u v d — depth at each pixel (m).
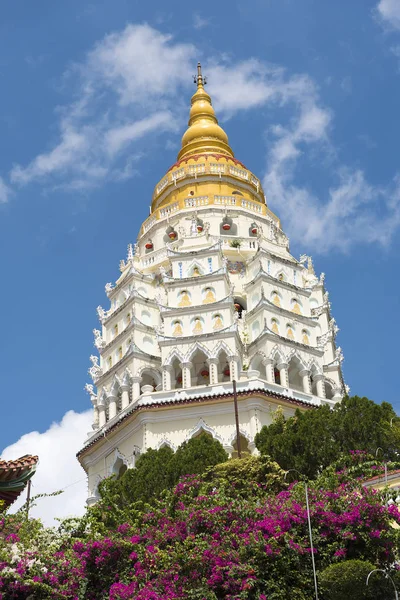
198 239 79.56
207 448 57.81
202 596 34.81
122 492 56.38
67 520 38.38
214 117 99.88
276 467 48.59
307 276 84.69
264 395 65.88
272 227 85.56
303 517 36.84
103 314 80.12
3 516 37.53
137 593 35.25
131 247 83.75
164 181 91.56
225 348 69.88
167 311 72.88
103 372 76.06
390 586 34.75
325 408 58.50
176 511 38.56
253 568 35.34
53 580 36.00
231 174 89.69
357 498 37.28
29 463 39.94
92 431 73.62
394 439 54.41
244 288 77.69
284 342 72.50
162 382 69.88
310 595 35.31
